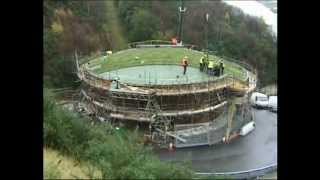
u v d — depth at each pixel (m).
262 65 89.19
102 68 73.00
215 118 63.72
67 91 69.25
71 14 92.31
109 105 61.88
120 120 60.31
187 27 100.00
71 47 86.44
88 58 81.31
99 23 95.94
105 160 17.52
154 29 99.75
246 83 70.31
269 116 68.31
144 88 61.66
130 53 81.75
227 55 90.31
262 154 54.66
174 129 60.19
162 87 61.50
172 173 17.80
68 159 17.06
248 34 95.88
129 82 63.50
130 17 99.56
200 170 47.62
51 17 88.00
